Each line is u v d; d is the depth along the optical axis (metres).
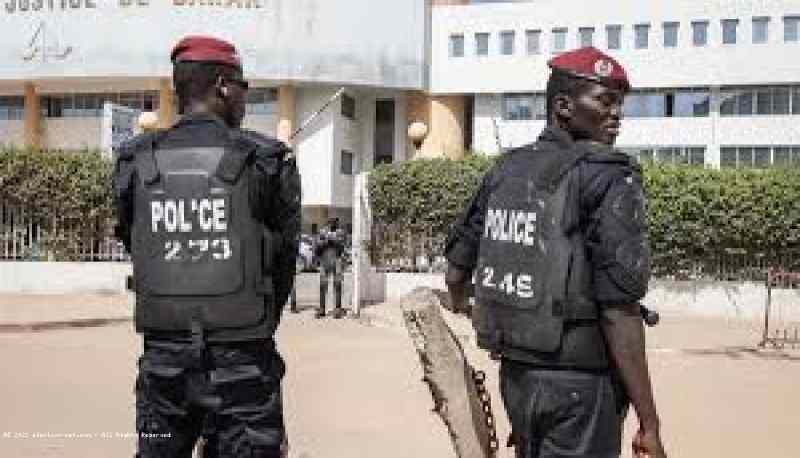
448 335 3.29
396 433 6.54
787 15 43.94
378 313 16.50
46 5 44.59
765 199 17.61
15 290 19.38
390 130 49.56
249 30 44.12
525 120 48.00
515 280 2.78
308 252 21.00
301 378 9.09
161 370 3.10
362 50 45.44
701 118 45.66
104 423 6.62
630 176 2.67
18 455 5.63
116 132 19.94
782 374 10.41
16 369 9.25
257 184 3.10
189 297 3.03
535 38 47.34
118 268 19.25
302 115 46.72
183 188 3.06
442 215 19.36
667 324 16.34
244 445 3.06
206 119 3.16
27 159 19.39
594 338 2.68
